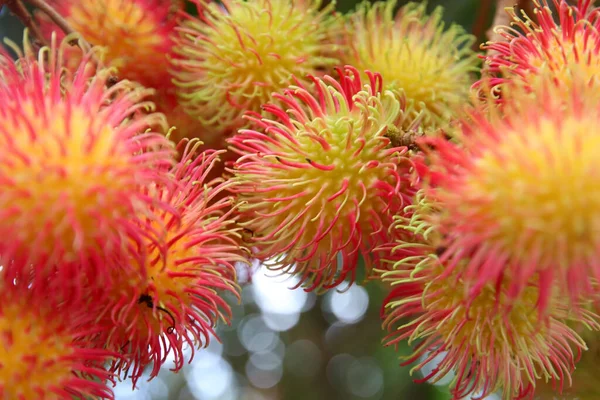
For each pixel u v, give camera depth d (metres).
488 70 0.40
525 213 0.35
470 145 0.36
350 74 0.42
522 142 0.35
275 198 0.40
